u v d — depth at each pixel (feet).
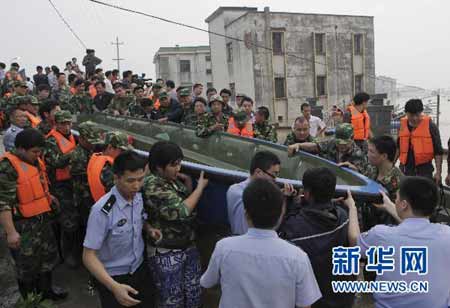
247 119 18.61
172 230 8.56
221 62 94.53
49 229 11.41
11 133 14.87
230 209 8.73
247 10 92.07
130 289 7.47
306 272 6.19
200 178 9.71
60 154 12.81
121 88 25.98
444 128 53.52
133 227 8.01
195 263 9.14
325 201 7.57
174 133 17.78
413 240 6.92
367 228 10.77
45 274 11.41
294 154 13.55
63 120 12.94
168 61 134.21
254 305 6.13
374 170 11.85
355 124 20.31
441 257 6.86
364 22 91.71
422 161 16.11
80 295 12.16
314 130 26.53
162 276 8.66
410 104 15.61
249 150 14.62
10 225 10.07
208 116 20.06
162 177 8.52
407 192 7.06
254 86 83.46
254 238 6.33
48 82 42.16
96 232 7.60
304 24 86.07
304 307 6.24
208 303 11.22
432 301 6.84
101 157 10.44
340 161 13.34
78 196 12.30
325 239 7.36
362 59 92.73
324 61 88.79
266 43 83.10
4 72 41.78
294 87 86.07
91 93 32.27
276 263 6.12
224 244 6.50
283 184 9.28
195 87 28.86
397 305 7.07
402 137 16.58
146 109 23.50
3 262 14.38
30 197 10.76
